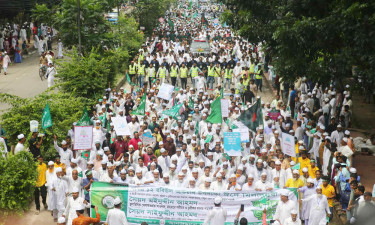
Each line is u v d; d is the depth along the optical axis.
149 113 20.36
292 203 12.13
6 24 38.38
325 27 16.44
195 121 19.66
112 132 18.22
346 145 16.64
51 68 27.05
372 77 15.97
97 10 28.69
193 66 30.30
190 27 59.56
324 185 13.36
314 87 25.84
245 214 12.67
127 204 12.69
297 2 18.47
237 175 14.05
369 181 17.70
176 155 15.27
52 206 13.83
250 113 16.72
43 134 16.22
